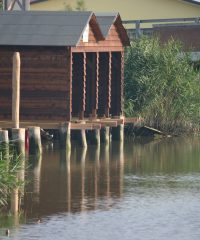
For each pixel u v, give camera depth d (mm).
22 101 77438
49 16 78125
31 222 52875
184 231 51688
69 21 77438
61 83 77062
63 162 72250
